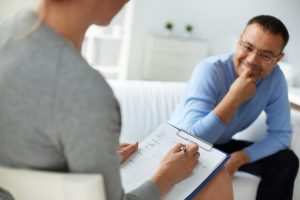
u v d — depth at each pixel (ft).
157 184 2.92
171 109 6.65
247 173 5.91
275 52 5.19
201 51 12.62
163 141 3.76
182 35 12.95
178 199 3.11
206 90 5.34
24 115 1.99
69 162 2.06
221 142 5.96
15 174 2.12
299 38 12.52
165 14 12.55
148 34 12.57
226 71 5.51
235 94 4.86
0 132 2.08
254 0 12.90
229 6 12.90
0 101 2.02
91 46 11.56
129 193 2.64
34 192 2.17
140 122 6.32
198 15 12.81
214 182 3.51
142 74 12.98
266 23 5.15
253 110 5.74
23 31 2.08
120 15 12.09
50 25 2.10
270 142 5.81
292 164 5.74
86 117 1.94
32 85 1.96
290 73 10.72
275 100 5.88
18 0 10.39
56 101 1.93
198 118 5.12
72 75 1.94
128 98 6.49
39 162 2.13
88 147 2.00
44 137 2.02
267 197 5.69
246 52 5.26
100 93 1.98
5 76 2.01
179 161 3.20
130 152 3.64
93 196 2.09
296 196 6.35
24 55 2.01
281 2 12.67
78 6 2.12
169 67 12.50
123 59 11.80
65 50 2.00
